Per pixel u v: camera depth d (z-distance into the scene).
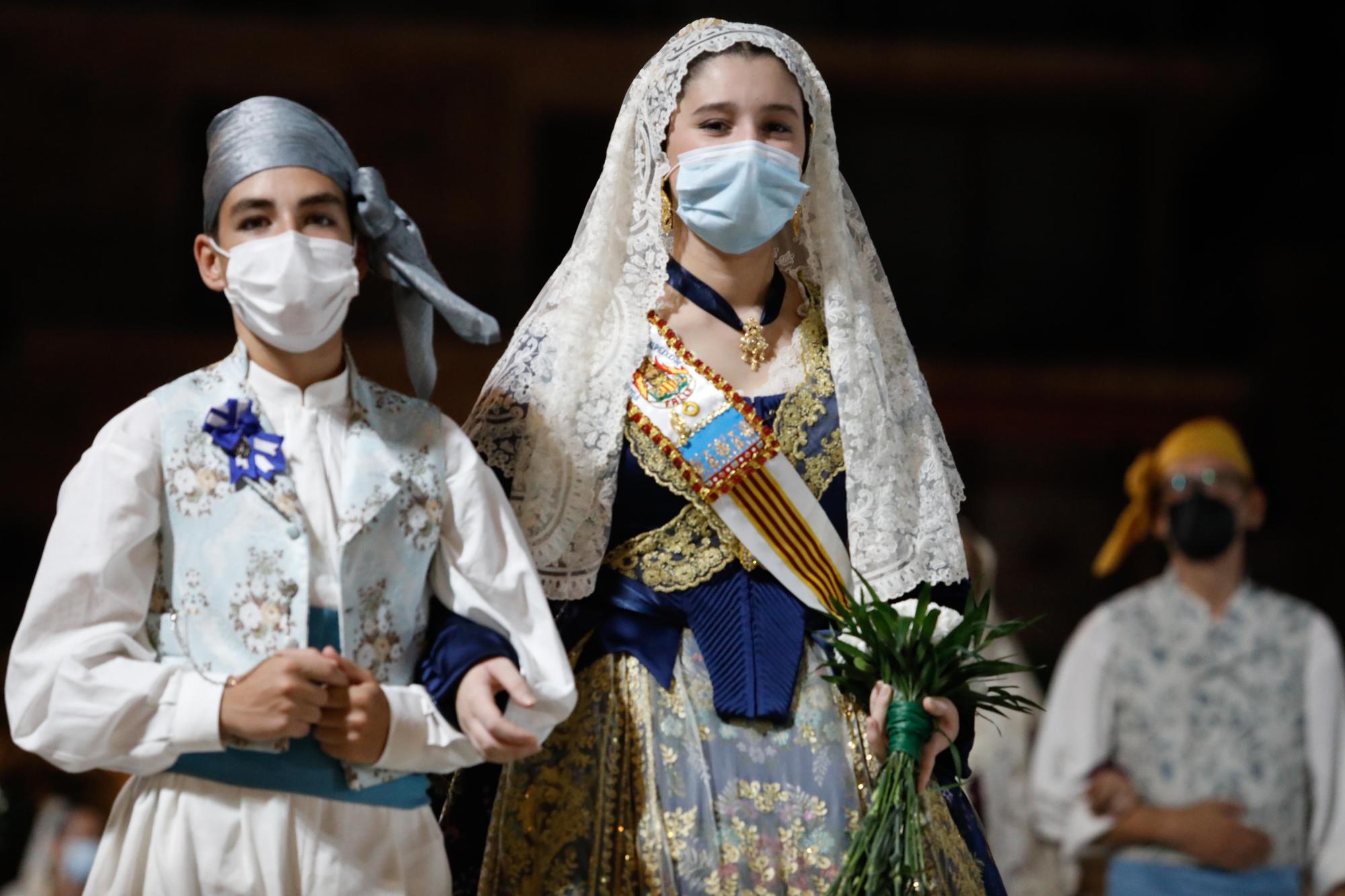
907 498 4.69
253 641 3.85
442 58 21.95
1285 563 20.23
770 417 4.61
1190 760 8.27
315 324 3.94
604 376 4.55
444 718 3.92
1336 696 8.28
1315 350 20.95
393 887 3.88
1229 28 22.69
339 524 3.98
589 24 22.45
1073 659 8.55
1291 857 8.16
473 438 4.57
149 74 21.64
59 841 9.62
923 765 4.31
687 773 4.30
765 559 4.51
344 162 4.08
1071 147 23.17
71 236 21.59
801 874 4.25
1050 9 22.91
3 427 20.69
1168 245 22.89
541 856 4.32
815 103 4.70
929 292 22.98
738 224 4.50
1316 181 21.14
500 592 4.09
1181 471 8.55
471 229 21.98
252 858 3.78
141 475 3.90
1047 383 21.78
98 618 3.80
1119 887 8.21
